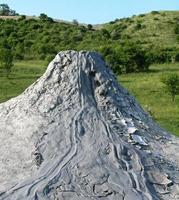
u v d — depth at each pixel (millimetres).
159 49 58688
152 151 15594
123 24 79000
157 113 30203
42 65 51000
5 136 15773
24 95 17500
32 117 16125
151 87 37625
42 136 15273
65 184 13539
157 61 54281
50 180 13641
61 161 14328
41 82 17406
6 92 36500
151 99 34250
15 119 16422
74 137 15164
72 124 15586
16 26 73250
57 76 17250
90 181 13688
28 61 55188
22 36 68438
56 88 16922
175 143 16922
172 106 32281
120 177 13906
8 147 15234
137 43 65812
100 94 16781
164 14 81125
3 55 43625
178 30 71875
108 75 17609
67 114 15977
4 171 14344
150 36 71250
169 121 28047
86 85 16953
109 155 14625
